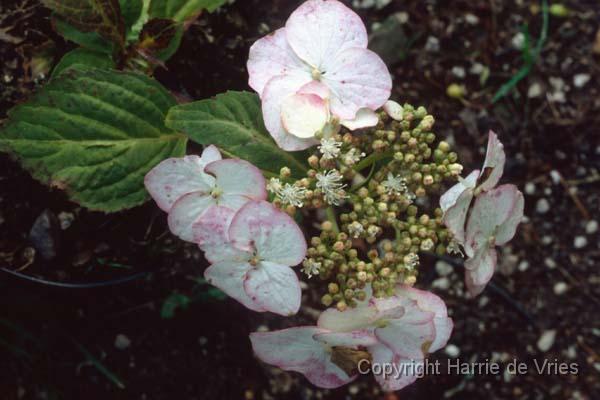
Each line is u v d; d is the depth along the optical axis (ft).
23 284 1.47
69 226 1.43
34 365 1.54
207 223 1.07
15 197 1.41
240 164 1.05
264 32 1.55
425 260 1.69
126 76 1.20
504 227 1.14
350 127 1.09
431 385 1.68
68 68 1.20
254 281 1.07
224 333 1.61
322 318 1.06
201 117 1.16
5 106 1.39
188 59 1.46
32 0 1.41
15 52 1.41
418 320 1.06
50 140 1.18
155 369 1.59
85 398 1.56
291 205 1.09
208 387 1.60
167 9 1.30
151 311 1.57
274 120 1.09
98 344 1.57
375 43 1.66
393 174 1.14
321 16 1.10
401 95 1.69
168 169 1.07
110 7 1.22
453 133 1.70
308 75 1.11
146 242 1.47
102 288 1.53
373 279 1.09
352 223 1.10
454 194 1.05
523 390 1.70
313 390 1.64
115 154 1.21
